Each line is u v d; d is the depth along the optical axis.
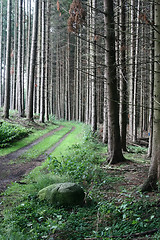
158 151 5.55
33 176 7.93
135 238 3.69
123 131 12.32
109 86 8.98
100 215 4.91
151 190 5.58
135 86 14.92
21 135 16.69
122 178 7.29
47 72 28.89
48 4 27.25
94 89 17.25
